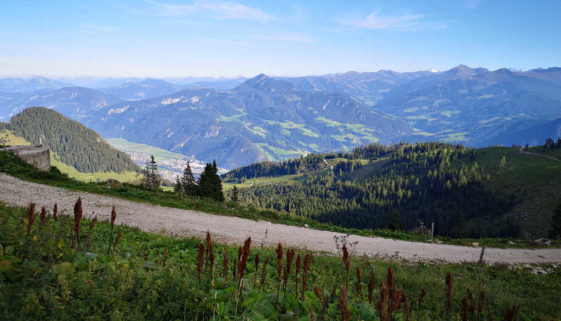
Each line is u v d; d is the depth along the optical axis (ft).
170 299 17.71
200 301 18.19
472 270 84.17
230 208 115.85
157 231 74.28
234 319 17.44
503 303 51.70
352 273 55.16
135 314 15.62
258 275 31.55
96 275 18.33
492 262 93.86
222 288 21.75
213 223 91.04
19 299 14.33
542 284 80.18
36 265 16.74
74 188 103.96
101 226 59.00
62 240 19.98
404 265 77.20
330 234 101.86
